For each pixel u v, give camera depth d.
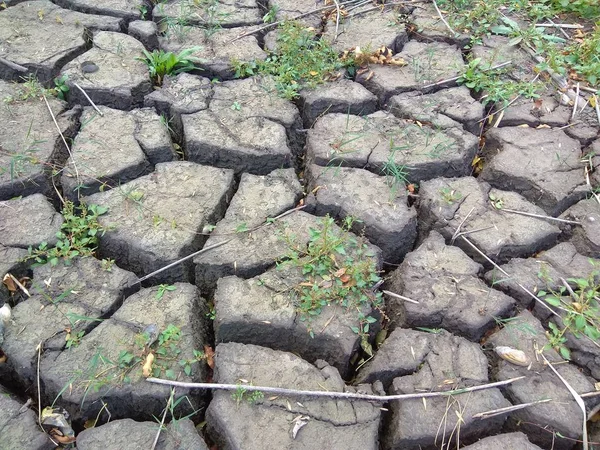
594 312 0.98
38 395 0.89
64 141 1.26
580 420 0.87
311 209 1.17
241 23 1.63
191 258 1.08
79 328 0.95
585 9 1.68
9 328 0.94
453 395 0.88
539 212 1.17
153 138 1.28
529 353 0.95
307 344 0.97
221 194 1.17
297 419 0.85
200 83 1.43
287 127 1.34
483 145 1.36
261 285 1.01
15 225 1.09
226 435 0.84
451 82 1.46
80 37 1.53
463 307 1.00
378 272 1.07
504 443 0.85
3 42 1.49
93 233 1.08
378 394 0.89
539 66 1.47
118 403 0.89
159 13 1.65
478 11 1.63
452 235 1.12
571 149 1.29
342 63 1.49
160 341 0.92
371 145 1.28
